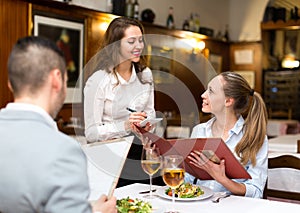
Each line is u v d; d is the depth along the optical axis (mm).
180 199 1873
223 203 1854
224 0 7164
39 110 1175
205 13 6598
